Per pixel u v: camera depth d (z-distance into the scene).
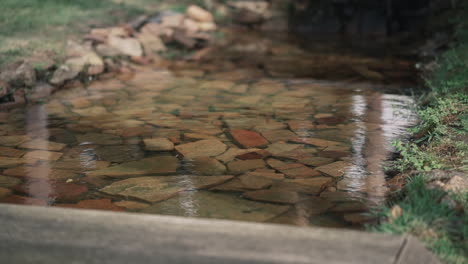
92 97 7.05
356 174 4.18
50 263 2.40
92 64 8.32
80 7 11.23
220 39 12.00
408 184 3.64
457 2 11.97
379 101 6.62
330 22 13.95
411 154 4.38
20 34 8.66
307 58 9.89
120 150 4.84
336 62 9.45
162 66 9.26
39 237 2.62
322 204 3.61
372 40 12.37
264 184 3.99
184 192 3.86
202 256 2.44
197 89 7.46
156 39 10.55
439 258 2.60
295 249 2.49
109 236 2.62
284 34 13.21
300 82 7.85
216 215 3.46
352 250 2.49
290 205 3.60
